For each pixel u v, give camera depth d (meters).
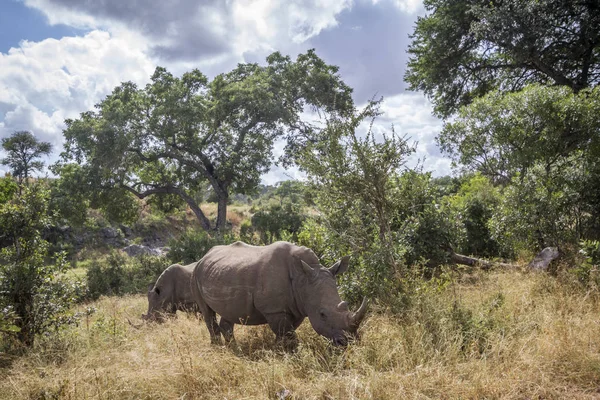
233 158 34.91
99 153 31.66
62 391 4.63
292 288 6.00
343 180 7.77
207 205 55.09
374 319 6.10
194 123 33.41
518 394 4.16
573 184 11.55
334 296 5.60
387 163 7.71
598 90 14.02
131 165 34.12
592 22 24.45
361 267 7.57
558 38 25.70
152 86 34.72
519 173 12.82
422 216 10.63
